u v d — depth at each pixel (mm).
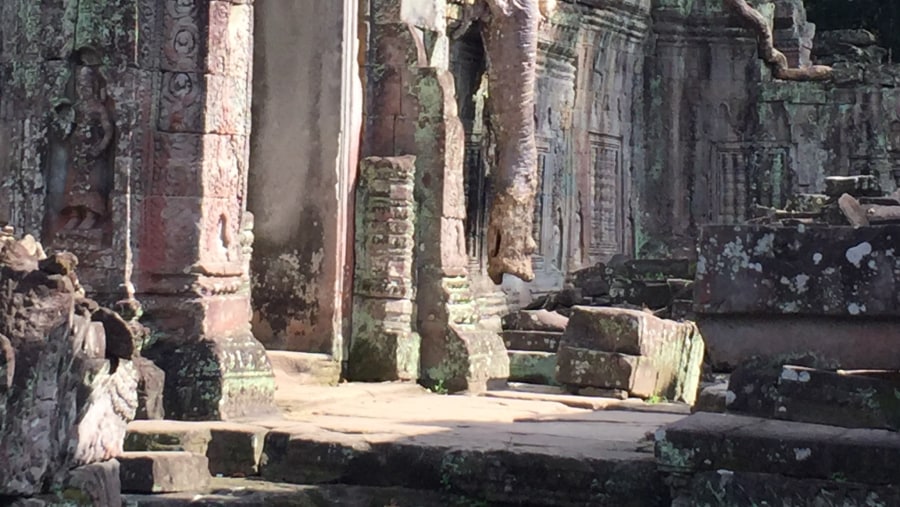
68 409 6844
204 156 11180
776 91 25516
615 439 10188
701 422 8469
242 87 11500
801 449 7969
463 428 10766
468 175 18547
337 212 14141
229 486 9430
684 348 14836
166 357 10953
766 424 8375
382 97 14773
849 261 8312
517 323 17641
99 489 6945
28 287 6676
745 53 25641
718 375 13016
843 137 25500
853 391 8297
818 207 18016
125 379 7414
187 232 11164
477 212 18750
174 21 11188
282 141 14336
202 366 10883
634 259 22922
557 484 9195
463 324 14641
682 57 25484
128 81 11047
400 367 14156
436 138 14594
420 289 14570
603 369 14195
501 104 16375
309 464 9844
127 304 10844
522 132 16375
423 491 9547
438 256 14531
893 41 33312
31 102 11211
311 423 10742
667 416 12297
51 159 11219
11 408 6504
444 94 14586
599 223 23266
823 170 25547
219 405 10805
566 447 9633
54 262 6824
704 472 8242
